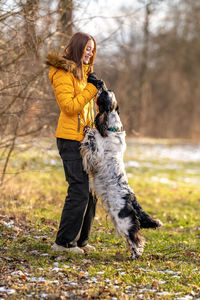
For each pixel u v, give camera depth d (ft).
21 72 25.40
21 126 29.27
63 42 26.91
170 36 123.44
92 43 16.97
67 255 17.33
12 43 24.72
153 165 63.00
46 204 28.89
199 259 18.86
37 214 25.16
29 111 28.37
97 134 16.97
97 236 21.90
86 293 13.58
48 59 16.61
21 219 23.30
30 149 31.96
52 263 16.44
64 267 15.94
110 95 16.88
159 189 43.04
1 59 25.66
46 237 20.45
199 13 123.65
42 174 40.29
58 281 14.65
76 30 27.04
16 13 22.98
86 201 17.30
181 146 94.22
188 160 72.49
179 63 127.65
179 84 128.06
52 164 41.57
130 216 16.72
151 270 16.67
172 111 125.90
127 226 16.67
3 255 16.83
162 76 128.06
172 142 102.01
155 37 117.08
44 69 26.45
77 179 16.96
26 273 15.15
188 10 123.95
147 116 116.47
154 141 101.14
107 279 15.19
